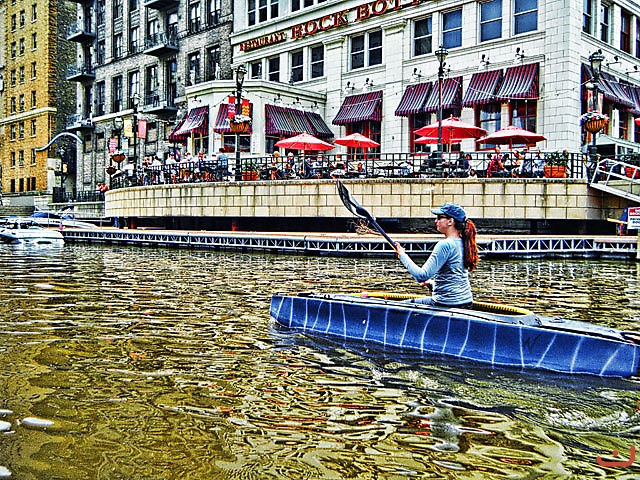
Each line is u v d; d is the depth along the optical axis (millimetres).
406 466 3318
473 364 5199
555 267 14523
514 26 25016
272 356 5504
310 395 4457
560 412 4133
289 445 3572
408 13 27703
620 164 20562
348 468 3285
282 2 32469
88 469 3211
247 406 4215
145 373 4973
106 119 44719
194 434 3709
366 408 4191
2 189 54531
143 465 3273
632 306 8484
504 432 3795
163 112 39625
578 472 3268
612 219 19594
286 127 28391
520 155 21656
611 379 4742
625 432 3805
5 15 53781
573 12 23516
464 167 21672
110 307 8109
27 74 51156
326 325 6363
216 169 24438
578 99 23953
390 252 17094
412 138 27891
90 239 25641
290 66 32625
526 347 5055
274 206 22328
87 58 48344
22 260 15891
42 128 49562
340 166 22422
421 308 5672
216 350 5723
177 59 39000
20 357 5410
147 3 39281
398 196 20406
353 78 30078
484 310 5727
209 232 22000
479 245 16844
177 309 7957
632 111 26281
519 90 24047
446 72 26656
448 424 3922
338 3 29938
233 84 28188
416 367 5129
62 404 4195
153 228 27875
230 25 35375
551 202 20000
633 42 28297
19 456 3355
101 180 45906
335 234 19875
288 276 12094
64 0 49781
